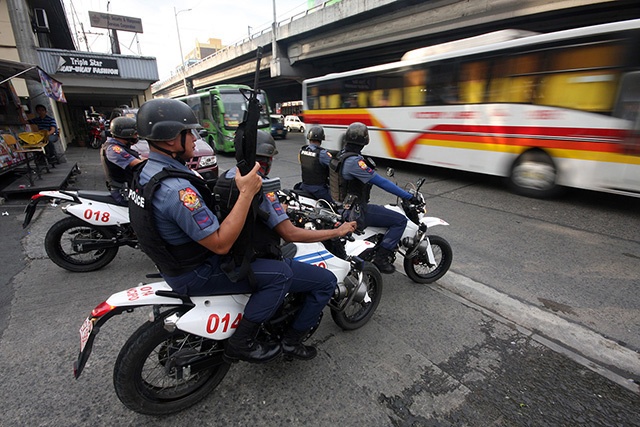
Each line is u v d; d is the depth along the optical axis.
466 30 14.41
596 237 4.79
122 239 3.69
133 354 1.79
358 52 19.81
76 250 3.61
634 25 5.13
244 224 1.74
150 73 18.69
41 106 9.32
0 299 3.23
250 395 2.17
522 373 2.35
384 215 3.18
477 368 2.40
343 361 2.46
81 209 3.51
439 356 2.52
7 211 5.87
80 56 16.81
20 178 7.56
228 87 14.77
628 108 5.36
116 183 3.66
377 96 9.91
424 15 15.09
